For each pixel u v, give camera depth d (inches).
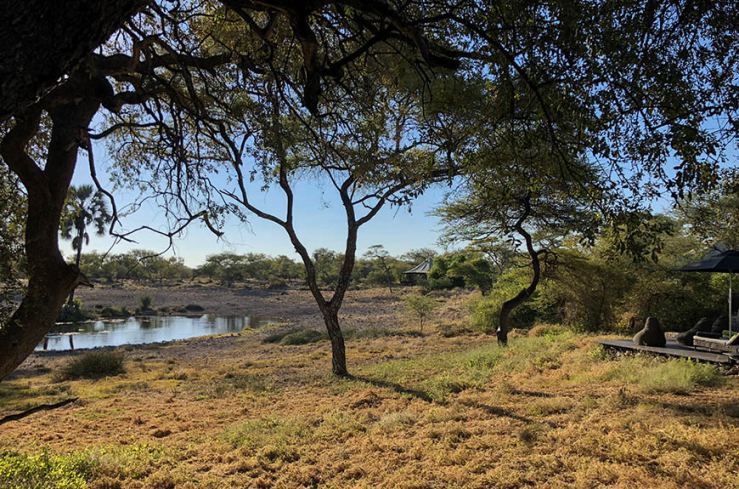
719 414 243.0
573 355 493.4
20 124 144.1
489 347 667.4
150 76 170.7
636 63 138.5
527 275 922.7
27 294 158.2
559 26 124.6
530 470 195.3
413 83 222.8
